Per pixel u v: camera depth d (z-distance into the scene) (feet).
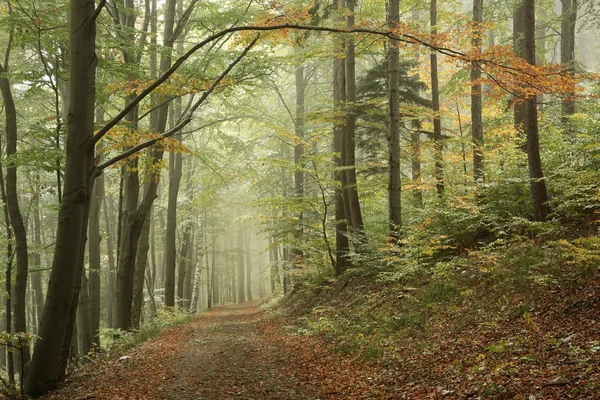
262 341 45.73
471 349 25.89
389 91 49.16
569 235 35.22
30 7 38.11
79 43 32.04
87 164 32.89
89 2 32.35
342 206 64.34
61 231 31.78
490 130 57.77
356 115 61.26
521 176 43.39
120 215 52.47
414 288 38.78
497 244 40.68
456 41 34.83
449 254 45.50
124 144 38.45
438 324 32.22
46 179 77.00
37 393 31.12
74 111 31.99
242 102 71.51
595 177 37.32
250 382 29.19
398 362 27.63
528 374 20.47
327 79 100.58
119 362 38.91
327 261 70.85
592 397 16.88
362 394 24.13
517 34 60.54
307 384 27.61
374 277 51.88
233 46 37.99
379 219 61.46
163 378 31.81
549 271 30.76
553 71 31.30
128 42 44.14
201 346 45.39
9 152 43.04
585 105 49.06
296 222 65.57
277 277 107.76
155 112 60.85
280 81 101.40
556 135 48.70
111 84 38.99
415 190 57.67
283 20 35.47
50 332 31.65
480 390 20.10
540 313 26.96
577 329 23.49
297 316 60.49
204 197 79.00
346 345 34.04
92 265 65.98
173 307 80.18
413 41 33.22
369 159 71.10
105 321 132.36
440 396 21.07
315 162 65.98
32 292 111.86
